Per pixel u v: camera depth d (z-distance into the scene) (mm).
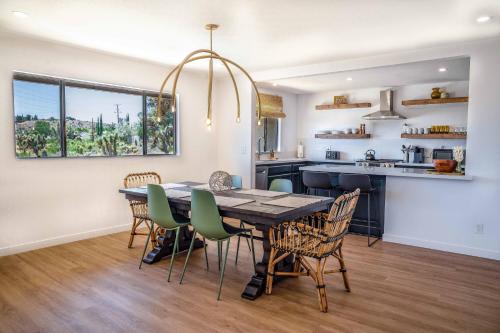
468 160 3850
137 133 4855
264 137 7320
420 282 3105
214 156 6055
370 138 7324
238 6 2848
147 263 3525
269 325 2361
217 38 3727
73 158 4188
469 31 3424
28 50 3764
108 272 3283
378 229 4582
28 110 3787
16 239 3762
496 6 2801
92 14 3053
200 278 3170
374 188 4492
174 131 5379
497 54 3627
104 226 4535
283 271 3105
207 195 2748
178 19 3162
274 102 7242
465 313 2547
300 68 5035
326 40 3770
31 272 3254
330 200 3129
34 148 3846
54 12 3000
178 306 2625
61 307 2588
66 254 3766
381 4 2779
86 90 4273
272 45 3969
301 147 8023
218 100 6039
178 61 4793
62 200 4109
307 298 2779
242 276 3229
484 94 3719
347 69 4652
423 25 3264
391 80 6180
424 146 6703
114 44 3980
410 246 4215
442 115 6504
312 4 2799
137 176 4871
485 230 3807
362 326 2355
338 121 7695
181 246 3867
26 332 2254
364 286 3012
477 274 3303
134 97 4797
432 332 2291
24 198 3797
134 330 2289
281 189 3691
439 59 4023
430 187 4117
